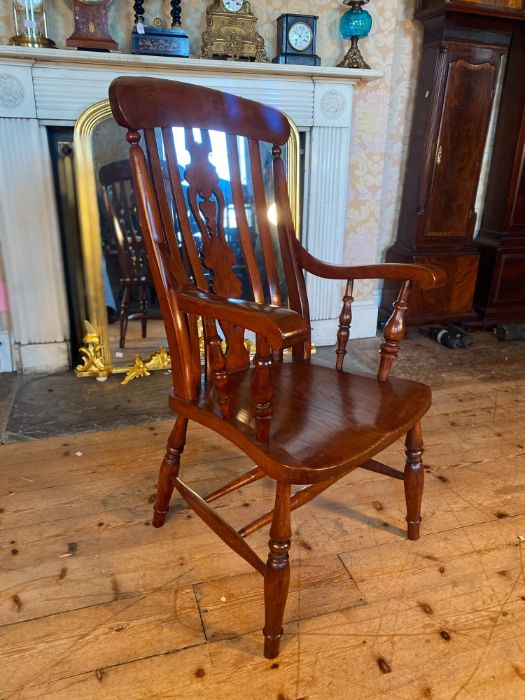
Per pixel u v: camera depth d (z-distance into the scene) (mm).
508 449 1628
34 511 1318
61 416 1812
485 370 2250
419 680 906
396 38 2336
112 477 1467
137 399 1952
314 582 1109
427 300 2607
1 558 1160
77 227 2043
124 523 1283
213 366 901
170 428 1746
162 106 959
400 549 1207
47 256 1993
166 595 1073
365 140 2330
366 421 944
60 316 2100
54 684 890
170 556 1178
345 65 2086
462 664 935
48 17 1844
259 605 1053
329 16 2139
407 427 960
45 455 1570
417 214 2457
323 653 953
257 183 1184
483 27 2230
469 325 2721
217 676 908
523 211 2566
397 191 2619
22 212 1904
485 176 2707
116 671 915
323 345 2555
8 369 2156
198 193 1089
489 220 2689
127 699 868
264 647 941
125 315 2152
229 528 992
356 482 1458
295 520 1302
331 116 2137
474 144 2408
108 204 2006
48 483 1435
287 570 875
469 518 1314
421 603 1061
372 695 880
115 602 1054
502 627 1009
